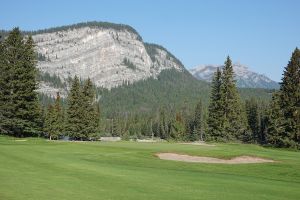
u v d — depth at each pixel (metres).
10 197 15.63
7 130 64.56
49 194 16.62
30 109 65.94
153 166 31.52
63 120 106.31
